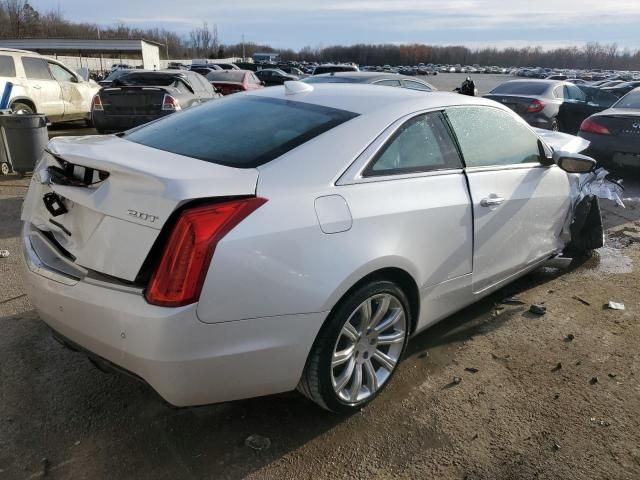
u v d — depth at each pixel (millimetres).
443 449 2549
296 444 2547
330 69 19172
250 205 2193
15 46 48344
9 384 2891
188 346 2078
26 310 3678
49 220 2582
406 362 3244
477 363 3264
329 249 2355
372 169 2656
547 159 3992
